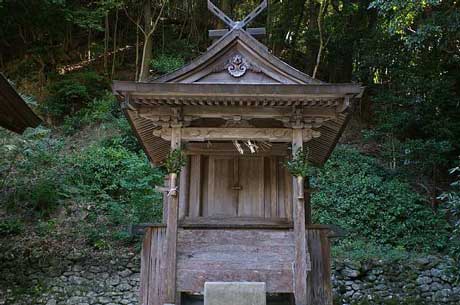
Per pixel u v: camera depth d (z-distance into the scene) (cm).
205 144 780
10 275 1087
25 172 1398
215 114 684
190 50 2066
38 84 1828
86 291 1099
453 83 1557
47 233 1207
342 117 714
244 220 748
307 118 685
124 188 1417
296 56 2125
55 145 1547
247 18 741
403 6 1093
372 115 1853
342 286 1138
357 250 1241
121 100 655
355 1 1867
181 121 686
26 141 1436
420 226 1335
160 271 732
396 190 1441
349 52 1923
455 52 1478
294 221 661
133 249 1186
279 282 658
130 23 2156
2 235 1175
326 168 1556
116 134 1641
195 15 2131
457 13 1159
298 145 681
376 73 1802
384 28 1591
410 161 1492
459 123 1552
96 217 1299
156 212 1302
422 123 1577
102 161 1460
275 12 1975
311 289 728
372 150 1727
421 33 1156
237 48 711
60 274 1112
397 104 1595
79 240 1198
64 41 2027
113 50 2112
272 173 779
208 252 675
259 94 634
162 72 1866
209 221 746
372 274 1159
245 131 691
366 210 1372
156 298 718
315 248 751
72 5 1855
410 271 1161
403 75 1583
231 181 777
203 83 652
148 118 691
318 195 1426
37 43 1952
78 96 1812
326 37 1897
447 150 1427
